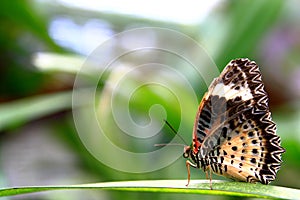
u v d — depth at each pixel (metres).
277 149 0.46
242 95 0.47
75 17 0.63
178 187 0.43
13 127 0.59
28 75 0.63
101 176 0.59
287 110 0.62
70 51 0.63
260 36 0.59
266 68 0.68
